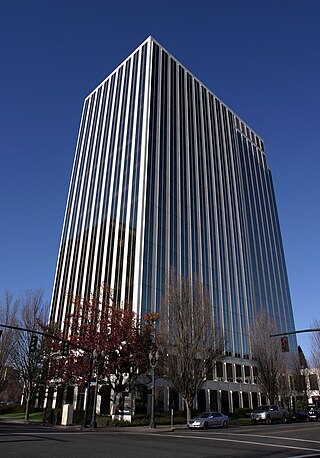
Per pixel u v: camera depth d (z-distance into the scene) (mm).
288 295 77875
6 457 11367
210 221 60344
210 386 47688
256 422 36781
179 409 40969
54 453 12539
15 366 40969
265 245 76375
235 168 75562
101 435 21047
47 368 39250
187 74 69688
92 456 12086
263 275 71000
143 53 62312
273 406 38594
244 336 57688
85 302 38812
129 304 40500
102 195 56250
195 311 35750
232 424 35750
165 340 34219
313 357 61750
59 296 56125
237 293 60281
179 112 62844
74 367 33969
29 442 15656
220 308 54781
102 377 33750
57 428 27359
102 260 49906
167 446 15500
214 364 35531
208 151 67625
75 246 57594
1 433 19656
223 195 67188
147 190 48938
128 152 54562
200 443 16844
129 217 48406
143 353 33500
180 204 54469
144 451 13703
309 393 64062
